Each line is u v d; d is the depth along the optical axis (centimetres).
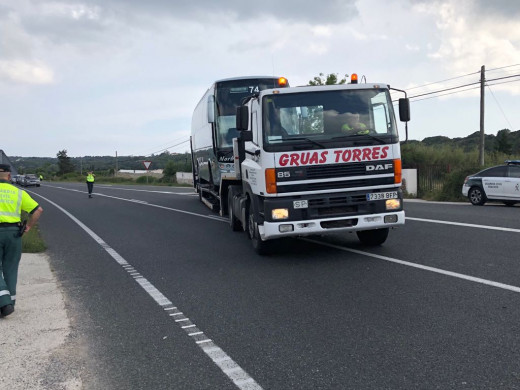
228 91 1409
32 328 553
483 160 2898
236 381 405
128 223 1584
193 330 535
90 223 1630
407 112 838
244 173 954
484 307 558
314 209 797
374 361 430
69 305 652
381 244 966
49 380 417
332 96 818
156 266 881
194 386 400
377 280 700
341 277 728
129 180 7212
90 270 874
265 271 794
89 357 468
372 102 827
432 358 429
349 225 805
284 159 793
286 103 809
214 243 1093
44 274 844
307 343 480
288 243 1030
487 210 1497
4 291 586
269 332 516
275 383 398
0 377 424
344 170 802
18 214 606
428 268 752
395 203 818
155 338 516
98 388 403
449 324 510
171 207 2128
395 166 816
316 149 797
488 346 450
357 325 522
